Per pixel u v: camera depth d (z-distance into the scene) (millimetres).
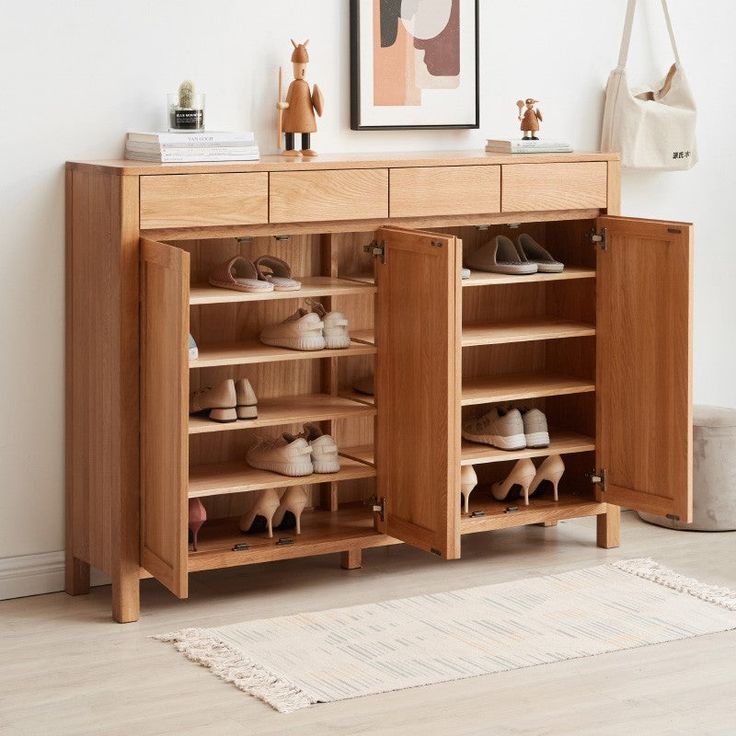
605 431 3949
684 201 4598
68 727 2715
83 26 3516
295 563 3865
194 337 3707
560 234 4133
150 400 3270
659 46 4449
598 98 4367
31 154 3479
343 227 3537
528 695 2885
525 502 3965
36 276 3523
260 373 3830
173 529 3178
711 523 4199
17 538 3580
